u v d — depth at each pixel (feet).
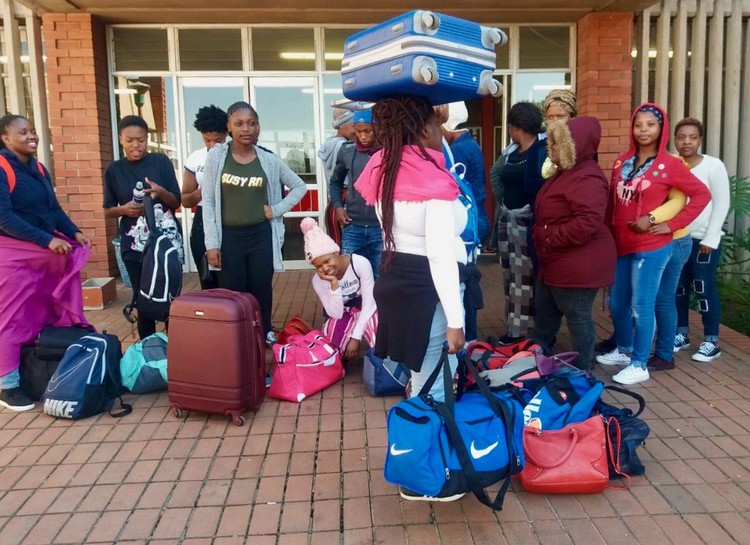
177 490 10.14
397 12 25.23
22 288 13.24
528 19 26.71
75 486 10.32
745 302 23.13
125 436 12.06
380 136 8.38
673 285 14.75
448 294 7.99
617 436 10.02
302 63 27.40
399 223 8.29
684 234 14.23
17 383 13.50
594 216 12.07
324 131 27.89
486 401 9.06
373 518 9.30
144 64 26.86
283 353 13.56
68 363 12.89
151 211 14.55
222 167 14.78
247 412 13.01
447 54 7.67
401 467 8.36
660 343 15.14
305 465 10.85
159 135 27.45
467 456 8.26
